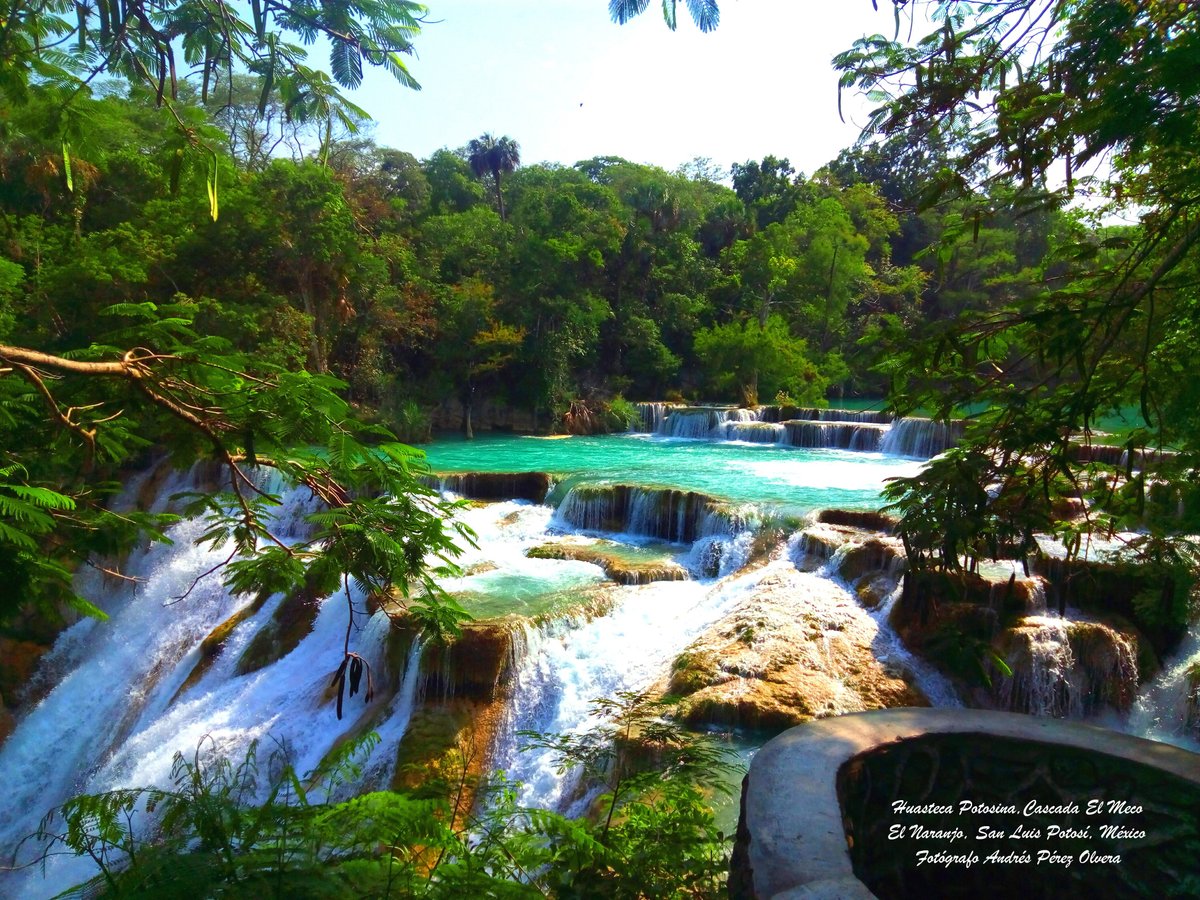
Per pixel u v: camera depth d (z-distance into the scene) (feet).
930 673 36.58
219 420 13.07
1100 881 13.99
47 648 53.98
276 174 91.97
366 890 9.92
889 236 171.22
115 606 56.39
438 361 120.37
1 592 12.74
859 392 150.30
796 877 10.66
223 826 9.98
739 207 177.68
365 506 13.76
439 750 34.68
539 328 124.57
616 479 67.72
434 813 12.82
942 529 13.38
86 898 9.92
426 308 117.91
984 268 117.50
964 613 37.19
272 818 10.47
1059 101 12.46
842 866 10.86
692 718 33.81
